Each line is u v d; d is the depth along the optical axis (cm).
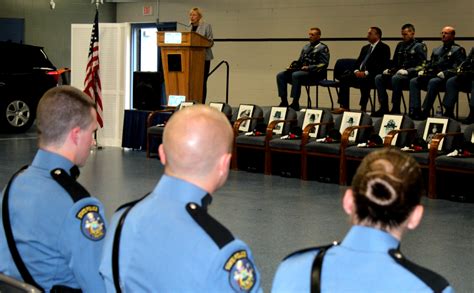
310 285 160
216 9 1605
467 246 607
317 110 1016
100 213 232
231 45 1579
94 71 1195
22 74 1380
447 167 823
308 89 1194
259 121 1080
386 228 158
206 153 181
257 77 1544
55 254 232
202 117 183
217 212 723
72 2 1803
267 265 530
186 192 182
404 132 918
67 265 234
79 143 243
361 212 159
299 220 693
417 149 874
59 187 234
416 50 1060
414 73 1052
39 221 230
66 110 239
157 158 1128
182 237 175
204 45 1170
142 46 1766
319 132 997
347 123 977
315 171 959
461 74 995
